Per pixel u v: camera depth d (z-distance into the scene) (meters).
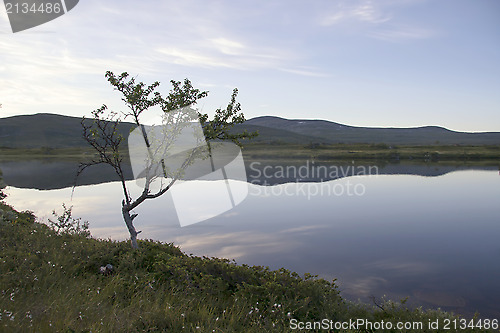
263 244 14.45
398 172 62.19
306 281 7.86
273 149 141.38
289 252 13.34
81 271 7.89
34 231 10.38
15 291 5.82
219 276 8.29
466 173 61.56
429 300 8.86
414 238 16.19
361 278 10.54
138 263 8.66
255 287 7.42
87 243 9.66
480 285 10.04
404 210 23.84
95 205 22.80
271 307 6.67
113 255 8.94
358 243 14.99
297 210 23.22
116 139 8.44
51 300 5.69
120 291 6.89
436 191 35.03
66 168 61.72
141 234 15.26
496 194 32.84
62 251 8.65
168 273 8.27
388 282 10.24
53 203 23.64
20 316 4.87
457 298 9.02
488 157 121.25
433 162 101.19
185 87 8.47
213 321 5.91
